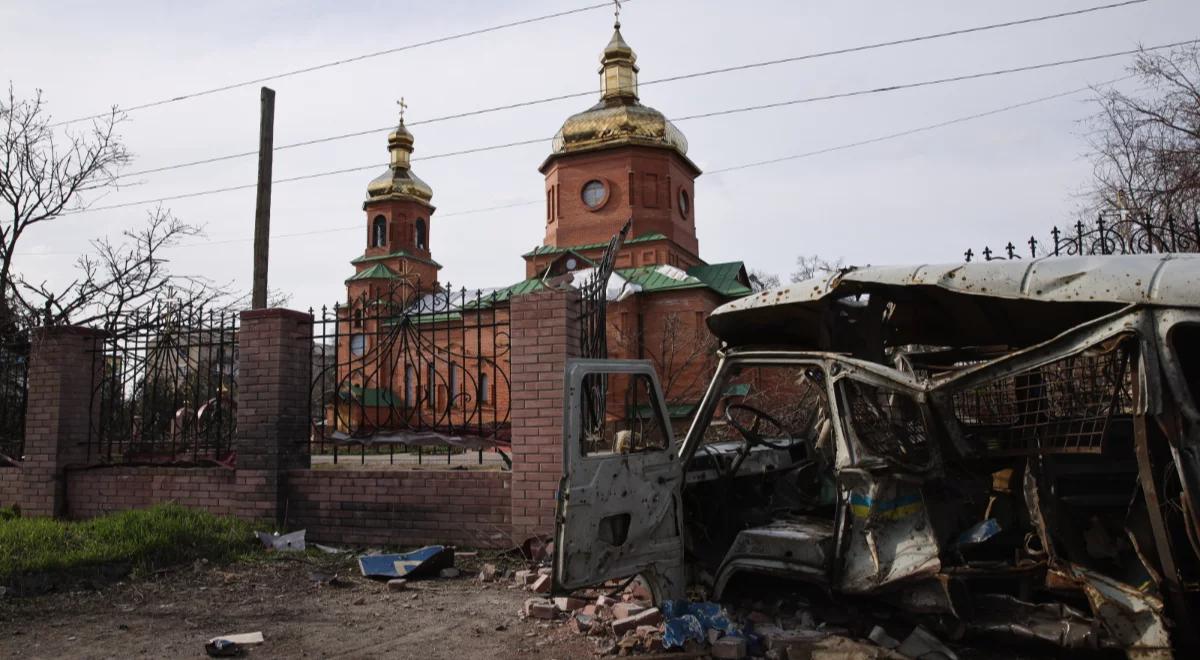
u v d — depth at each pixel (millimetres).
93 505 8984
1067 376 4078
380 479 7906
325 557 7371
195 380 8953
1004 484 4391
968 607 4102
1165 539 3453
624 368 5113
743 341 5766
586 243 32375
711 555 5500
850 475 4352
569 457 4617
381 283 38250
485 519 7512
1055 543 4047
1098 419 3842
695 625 4512
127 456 9078
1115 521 4129
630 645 4512
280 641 4977
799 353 4781
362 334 8344
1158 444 3533
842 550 4398
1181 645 3611
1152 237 11539
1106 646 3736
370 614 5566
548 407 7219
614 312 28016
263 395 8273
